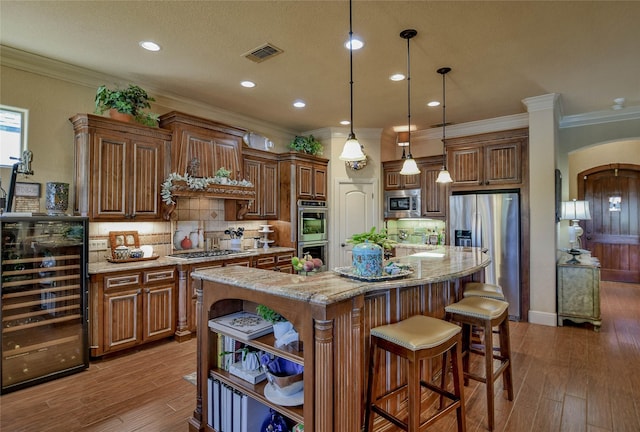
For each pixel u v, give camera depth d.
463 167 4.86
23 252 2.73
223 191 4.16
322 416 1.59
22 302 2.71
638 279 6.61
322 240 5.62
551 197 4.21
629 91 4.02
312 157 5.45
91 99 3.54
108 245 3.63
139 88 3.50
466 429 2.19
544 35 2.75
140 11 2.43
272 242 5.22
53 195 3.02
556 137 4.45
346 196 5.82
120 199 3.43
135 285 3.34
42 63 3.17
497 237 4.52
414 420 1.78
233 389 2.00
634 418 2.29
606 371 2.98
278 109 4.70
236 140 4.46
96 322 3.10
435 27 2.64
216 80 3.68
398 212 5.87
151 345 3.54
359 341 1.76
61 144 3.34
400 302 2.28
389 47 2.96
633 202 6.65
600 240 6.92
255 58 3.16
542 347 3.54
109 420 2.28
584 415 2.33
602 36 2.77
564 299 4.21
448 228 5.06
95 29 2.67
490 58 3.16
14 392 2.62
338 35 2.76
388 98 4.25
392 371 2.20
